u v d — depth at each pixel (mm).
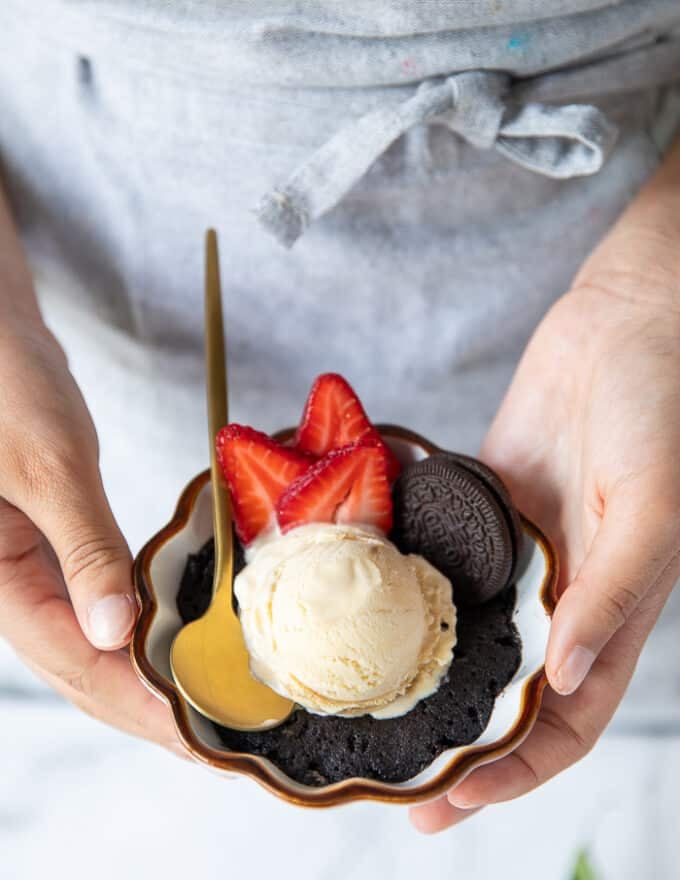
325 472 443
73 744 670
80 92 503
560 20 455
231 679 423
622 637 428
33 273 571
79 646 431
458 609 450
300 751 416
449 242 519
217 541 443
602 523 415
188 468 603
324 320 542
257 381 564
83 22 473
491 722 415
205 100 479
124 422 600
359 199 502
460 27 448
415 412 572
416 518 454
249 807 645
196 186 506
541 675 407
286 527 449
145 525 655
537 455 471
